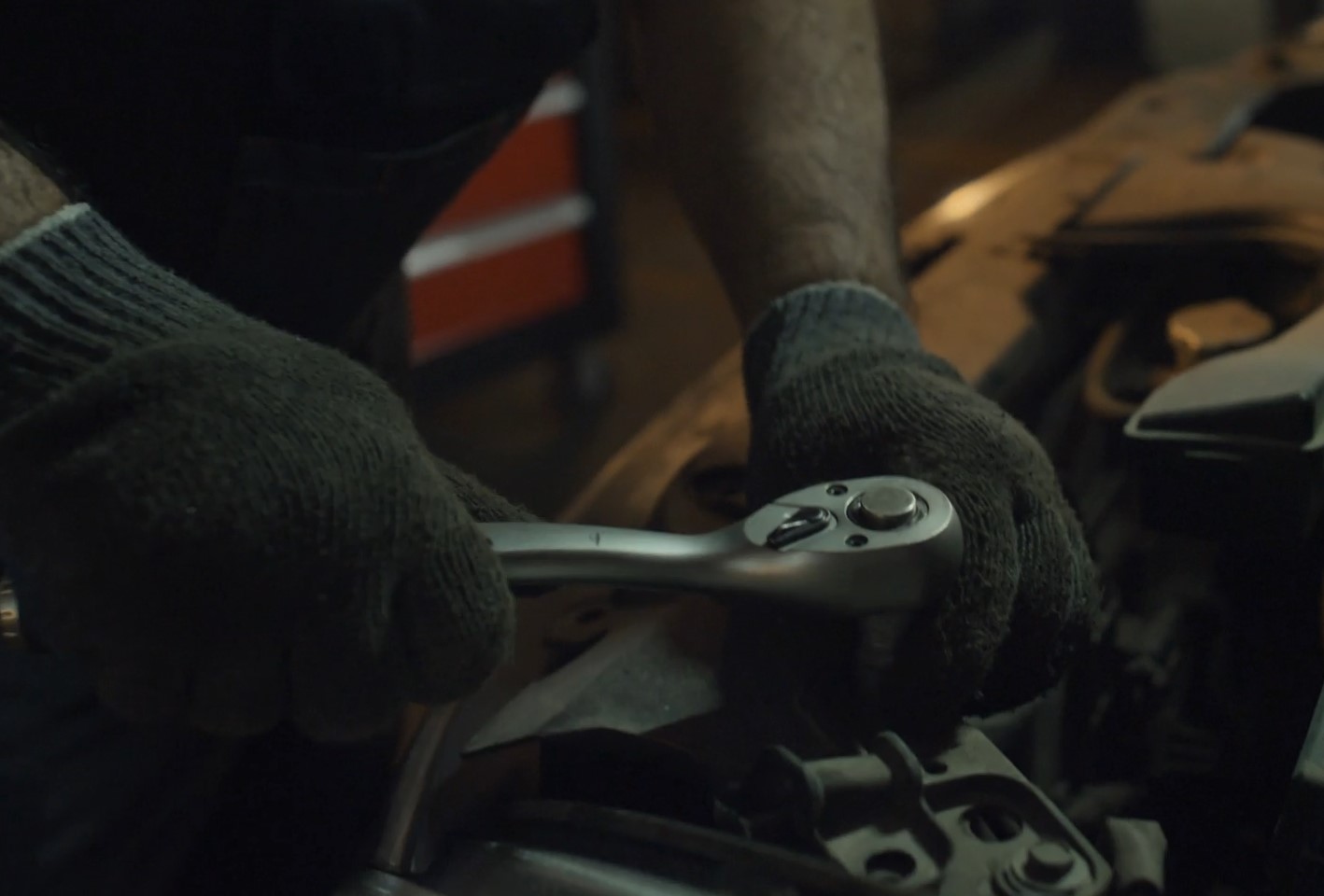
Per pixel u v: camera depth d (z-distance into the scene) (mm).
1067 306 1024
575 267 2496
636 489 843
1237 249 977
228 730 474
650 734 590
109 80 704
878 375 656
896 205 838
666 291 2938
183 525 427
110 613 440
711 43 819
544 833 556
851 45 854
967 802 561
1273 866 527
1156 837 532
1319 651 765
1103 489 885
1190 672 792
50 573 447
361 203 821
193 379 451
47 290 482
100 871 754
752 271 791
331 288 869
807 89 818
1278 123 1380
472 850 551
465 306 2393
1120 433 901
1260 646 773
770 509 575
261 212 780
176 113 721
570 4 843
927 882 524
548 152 2395
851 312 736
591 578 541
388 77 767
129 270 504
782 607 559
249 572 432
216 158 742
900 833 544
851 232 786
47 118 708
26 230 485
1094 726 761
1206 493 695
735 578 549
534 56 845
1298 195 985
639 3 845
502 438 2469
